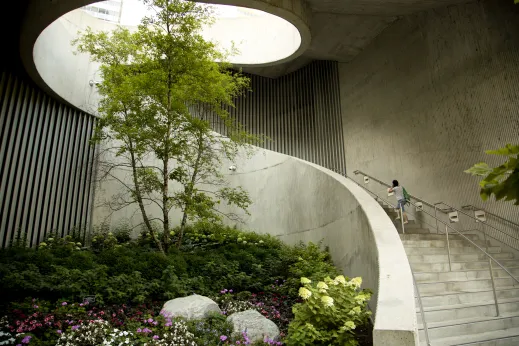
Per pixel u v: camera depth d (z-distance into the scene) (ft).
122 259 21.74
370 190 37.99
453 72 30.89
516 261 22.39
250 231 35.19
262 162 36.47
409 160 34.19
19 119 29.81
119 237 33.81
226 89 30.83
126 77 27.37
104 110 29.86
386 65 38.34
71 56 35.14
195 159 31.17
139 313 17.87
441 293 17.54
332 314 12.82
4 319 15.60
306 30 31.30
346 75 44.11
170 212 37.58
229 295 20.86
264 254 27.17
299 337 12.50
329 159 43.62
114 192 36.58
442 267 20.44
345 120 42.98
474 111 28.78
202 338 15.62
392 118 36.81
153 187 27.25
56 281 18.52
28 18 24.50
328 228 26.50
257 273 24.58
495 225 26.07
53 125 33.17
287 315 19.76
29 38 25.54
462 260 22.08
